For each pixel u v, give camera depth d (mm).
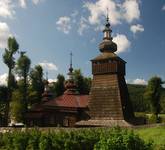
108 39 76000
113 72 72000
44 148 34406
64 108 74750
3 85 88250
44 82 98125
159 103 99625
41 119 76062
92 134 35031
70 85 80875
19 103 88938
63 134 35688
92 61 74875
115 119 68500
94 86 73500
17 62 90312
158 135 45781
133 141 20469
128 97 75438
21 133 39000
